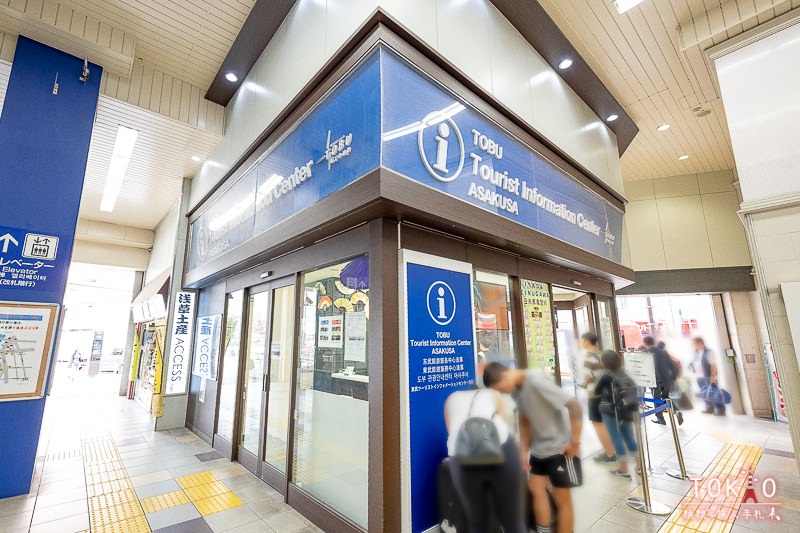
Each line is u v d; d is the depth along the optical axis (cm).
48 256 401
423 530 260
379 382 266
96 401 949
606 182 598
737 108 424
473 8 391
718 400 770
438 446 281
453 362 307
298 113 388
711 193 857
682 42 464
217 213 591
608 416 394
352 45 319
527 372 233
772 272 376
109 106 525
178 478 409
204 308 664
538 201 428
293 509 338
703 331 893
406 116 294
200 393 613
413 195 277
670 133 717
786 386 356
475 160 350
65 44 442
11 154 396
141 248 1114
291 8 436
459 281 331
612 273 554
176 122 566
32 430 374
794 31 400
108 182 751
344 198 289
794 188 376
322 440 332
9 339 372
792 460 464
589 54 511
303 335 385
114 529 302
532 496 212
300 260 390
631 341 1001
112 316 2228
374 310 281
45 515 324
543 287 458
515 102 422
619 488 367
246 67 531
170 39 490
